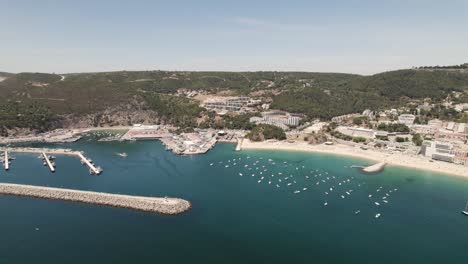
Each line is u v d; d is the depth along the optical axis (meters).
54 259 119.88
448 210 166.50
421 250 129.12
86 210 163.88
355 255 125.06
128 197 175.88
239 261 119.62
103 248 127.31
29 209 165.50
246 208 166.38
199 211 162.38
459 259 122.88
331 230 144.50
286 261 120.31
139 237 136.62
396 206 171.50
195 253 124.50
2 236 137.00
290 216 157.75
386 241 135.75
